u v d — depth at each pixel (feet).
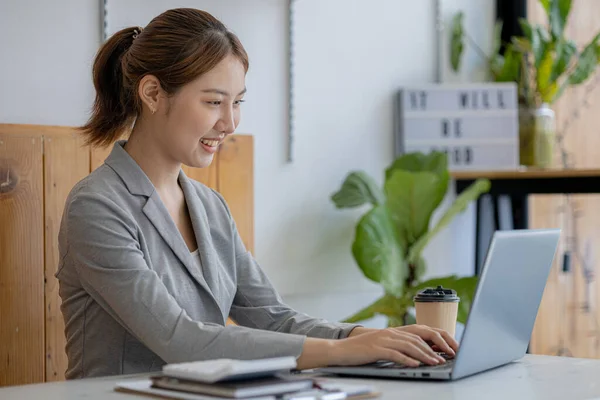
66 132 8.46
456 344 5.32
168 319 5.33
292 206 10.85
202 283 6.41
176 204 6.69
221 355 5.07
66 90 8.82
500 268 4.92
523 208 12.76
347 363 4.90
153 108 6.35
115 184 6.23
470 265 12.57
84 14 8.96
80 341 6.28
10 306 8.00
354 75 11.46
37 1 8.62
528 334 5.60
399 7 11.93
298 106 10.89
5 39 8.42
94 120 6.86
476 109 11.94
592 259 12.66
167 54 6.23
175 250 6.34
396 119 11.89
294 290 10.90
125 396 4.24
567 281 12.75
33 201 8.19
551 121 12.17
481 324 4.84
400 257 10.78
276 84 10.66
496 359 5.14
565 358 5.70
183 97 6.23
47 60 8.69
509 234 4.96
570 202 12.80
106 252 5.74
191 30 6.27
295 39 10.84
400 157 11.28
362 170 11.56
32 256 8.16
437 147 11.83
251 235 9.96
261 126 10.53
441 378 4.71
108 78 6.80
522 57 12.34
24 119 8.54
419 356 4.89
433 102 11.85
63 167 8.42
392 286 10.56
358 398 4.09
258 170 10.52
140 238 6.12
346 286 11.41
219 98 6.27
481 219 12.51
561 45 12.03
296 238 10.90
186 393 4.05
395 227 10.84
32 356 8.15
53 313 8.31
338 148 11.30
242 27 10.31
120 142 6.63
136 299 5.49
